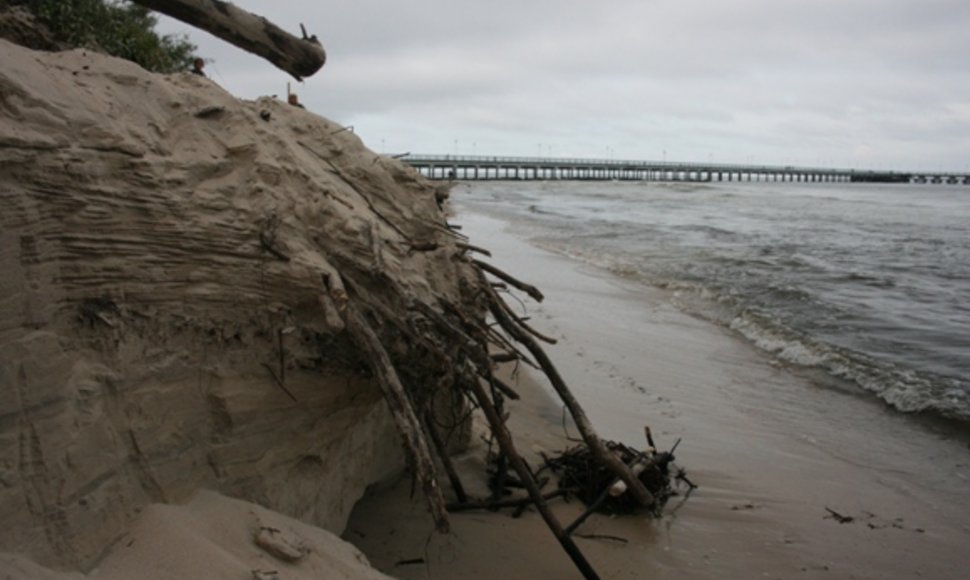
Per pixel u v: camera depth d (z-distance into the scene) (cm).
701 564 669
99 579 362
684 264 2491
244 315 467
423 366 555
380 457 683
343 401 533
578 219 4469
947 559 698
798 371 1295
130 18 1200
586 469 787
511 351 659
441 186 725
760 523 754
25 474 348
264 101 644
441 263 639
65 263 386
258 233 471
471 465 812
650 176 13800
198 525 427
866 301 1881
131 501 408
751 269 2386
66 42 873
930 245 3122
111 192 403
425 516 689
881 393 1164
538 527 705
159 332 430
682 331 1573
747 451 943
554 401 1090
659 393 1156
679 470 860
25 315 355
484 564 626
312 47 514
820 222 4353
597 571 641
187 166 457
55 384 365
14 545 337
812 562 683
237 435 474
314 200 512
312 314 487
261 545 436
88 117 404
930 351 1398
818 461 919
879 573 670
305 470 539
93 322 397
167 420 434
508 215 4731
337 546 492
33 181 365
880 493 834
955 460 927
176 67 1377
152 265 424
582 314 1703
